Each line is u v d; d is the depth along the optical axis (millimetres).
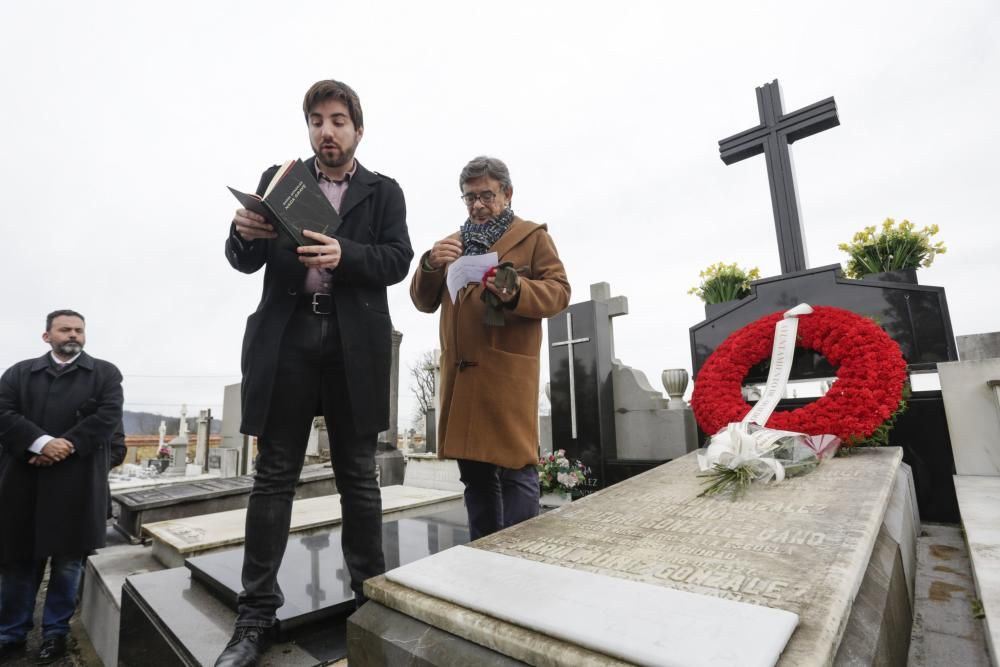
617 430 5773
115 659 2803
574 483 5246
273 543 1640
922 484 3492
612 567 1318
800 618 969
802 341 3656
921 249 4516
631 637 907
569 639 948
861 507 1726
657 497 2107
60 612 3203
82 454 3350
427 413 8742
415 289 2602
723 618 959
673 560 1338
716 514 1782
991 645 1297
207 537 3439
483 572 1298
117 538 4586
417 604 1188
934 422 3512
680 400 5582
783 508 1795
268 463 1658
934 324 3816
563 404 5867
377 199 1934
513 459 2154
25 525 3238
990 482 3098
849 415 2979
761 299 4590
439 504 4816
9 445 3217
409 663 1105
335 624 1861
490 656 1022
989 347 3877
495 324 2152
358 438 1792
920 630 1819
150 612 2109
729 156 5465
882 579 1363
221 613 2043
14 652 3227
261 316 1679
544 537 1613
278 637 1729
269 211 1468
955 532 3160
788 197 5020
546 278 2359
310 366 1694
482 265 2141
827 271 4281
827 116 4848
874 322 3506
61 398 3465
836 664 916
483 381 2238
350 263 1624
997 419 3318
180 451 15312
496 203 2441
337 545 2783
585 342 5789
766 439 2457
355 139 1852
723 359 3941
